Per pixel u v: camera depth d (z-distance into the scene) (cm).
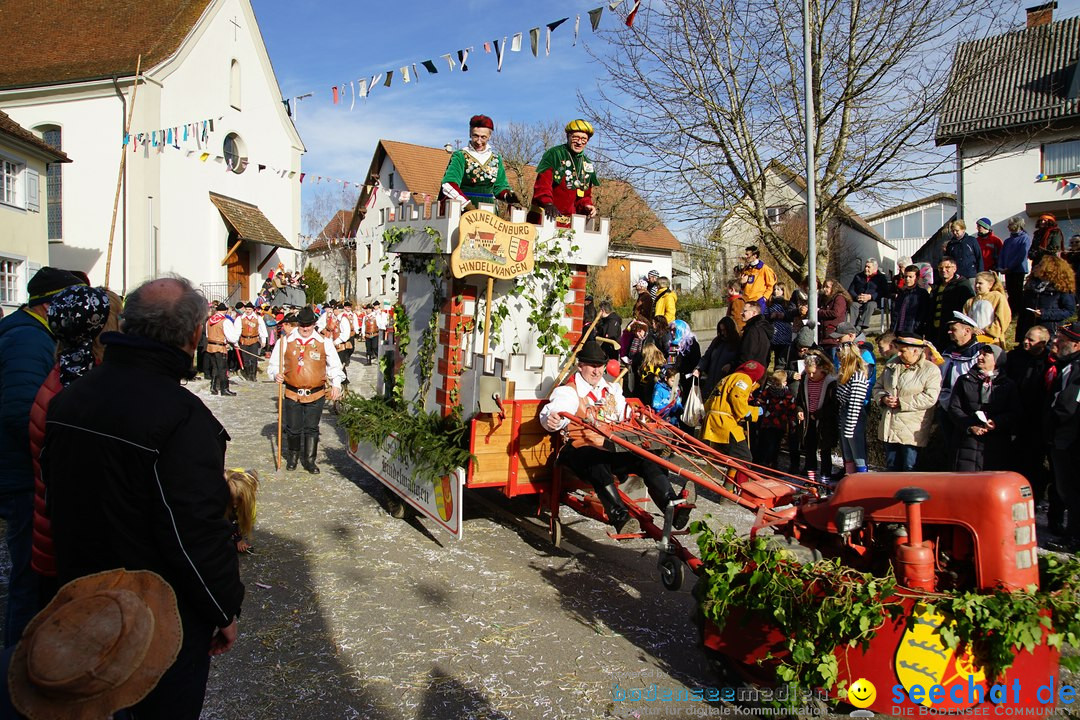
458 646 430
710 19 1165
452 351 586
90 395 233
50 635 203
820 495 415
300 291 2081
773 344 1012
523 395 582
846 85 1143
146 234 2325
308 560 566
